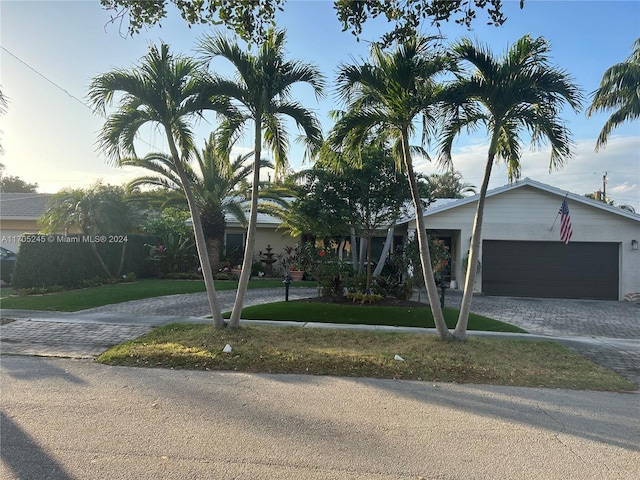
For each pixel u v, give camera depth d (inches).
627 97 687.7
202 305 503.2
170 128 331.9
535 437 170.7
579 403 211.3
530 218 673.0
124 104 322.0
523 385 238.2
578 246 665.0
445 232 774.5
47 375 249.8
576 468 146.3
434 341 310.5
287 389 227.0
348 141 323.0
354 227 490.0
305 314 432.1
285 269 834.2
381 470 143.8
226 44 311.3
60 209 660.1
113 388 226.4
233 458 150.4
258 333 336.5
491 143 304.8
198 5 224.8
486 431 175.9
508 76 285.3
